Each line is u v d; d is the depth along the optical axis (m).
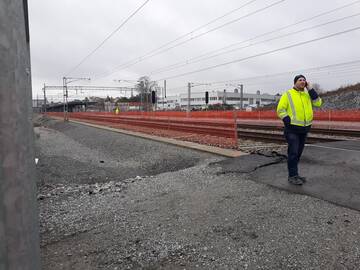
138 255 3.35
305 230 3.54
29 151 0.96
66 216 5.00
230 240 3.49
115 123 29.23
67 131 31.56
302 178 5.28
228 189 5.43
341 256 2.96
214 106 76.12
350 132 12.70
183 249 3.39
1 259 0.83
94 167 10.53
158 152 11.45
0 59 0.82
